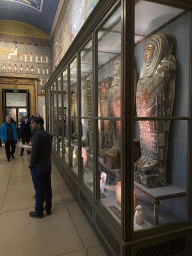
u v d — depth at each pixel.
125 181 1.72
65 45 7.74
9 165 6.12
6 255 2.19
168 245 1.91
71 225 2.78
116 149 2.27
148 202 2.14
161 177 2.22
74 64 3.65
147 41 2.29
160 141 2.19
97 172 2.50
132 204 1.75
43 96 11.20
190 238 2.02
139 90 2.29
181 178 2.13
